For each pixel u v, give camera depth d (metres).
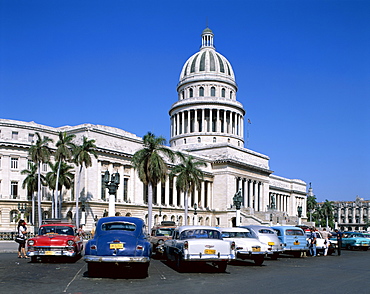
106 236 21.17
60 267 25.16
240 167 115.81
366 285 20.23
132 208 85.06
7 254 35.09
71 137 69.12
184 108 130.75
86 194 76.50
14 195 75.19
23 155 76.38
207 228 25.73
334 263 32.62
